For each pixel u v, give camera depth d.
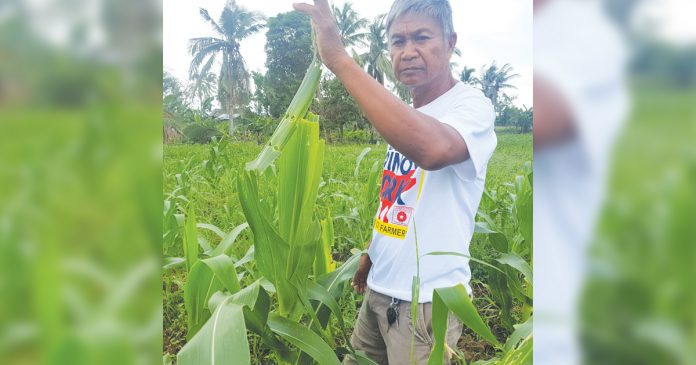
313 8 1.01
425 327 1.14
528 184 1.71
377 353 1.37
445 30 1.19
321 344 1.01
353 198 2.73
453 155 1.00
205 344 0.73
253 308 1.00
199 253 1.70
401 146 0.98
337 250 2.59
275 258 1.09
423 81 1.20
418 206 1.15
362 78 0.98
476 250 2.13
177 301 1.94
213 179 3.81
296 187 1.09
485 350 1.76
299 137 1.08
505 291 1.72
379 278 1.25
